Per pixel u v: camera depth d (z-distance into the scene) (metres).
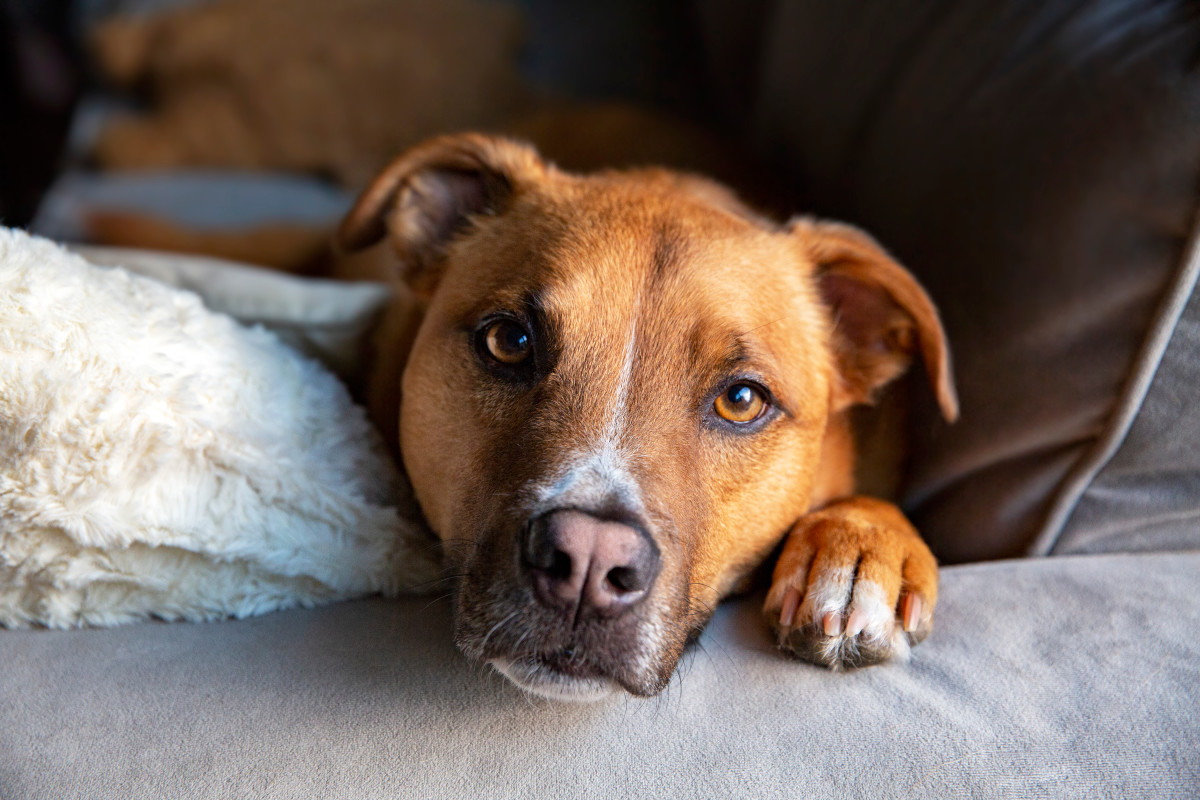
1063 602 0.46
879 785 0.39
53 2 1.21
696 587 0.47
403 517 0.51
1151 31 0.49
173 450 0.43
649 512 0.43
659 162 0.75
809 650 0.44
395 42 1.05
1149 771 0.39
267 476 0.44
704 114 1.08
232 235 0.87
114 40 1.12
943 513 0.54
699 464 0.47
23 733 0.40
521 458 0.45
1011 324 0.51
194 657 0.43
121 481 0.42
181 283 0.56
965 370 0.53
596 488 0.43
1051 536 0.50
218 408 0.45
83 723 0.40
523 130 0.88
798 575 0.46
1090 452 0.48
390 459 0.52
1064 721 0.41
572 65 1.14
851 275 0.54
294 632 0.44
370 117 1.05
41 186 1.09
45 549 0.43
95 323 0.43
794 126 0.75
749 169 0.75
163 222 0.88
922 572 0.46
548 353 0.47
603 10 1.16
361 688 0.42
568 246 0.49
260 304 0.56
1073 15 0.53
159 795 0.38
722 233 0.52
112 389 0.42
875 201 0.63
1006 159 0.53
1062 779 0.39
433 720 0.41
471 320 0.50
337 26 1.06
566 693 0.42
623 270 0.48
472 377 0.49
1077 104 0.51
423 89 1.05
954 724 0.41
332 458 0.48
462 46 1.07
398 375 0.56
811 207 0.71
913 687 0.42
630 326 0.47
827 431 0.56
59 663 0.43
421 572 0.48
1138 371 0.47
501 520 0.44
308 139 1.05
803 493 0.52
